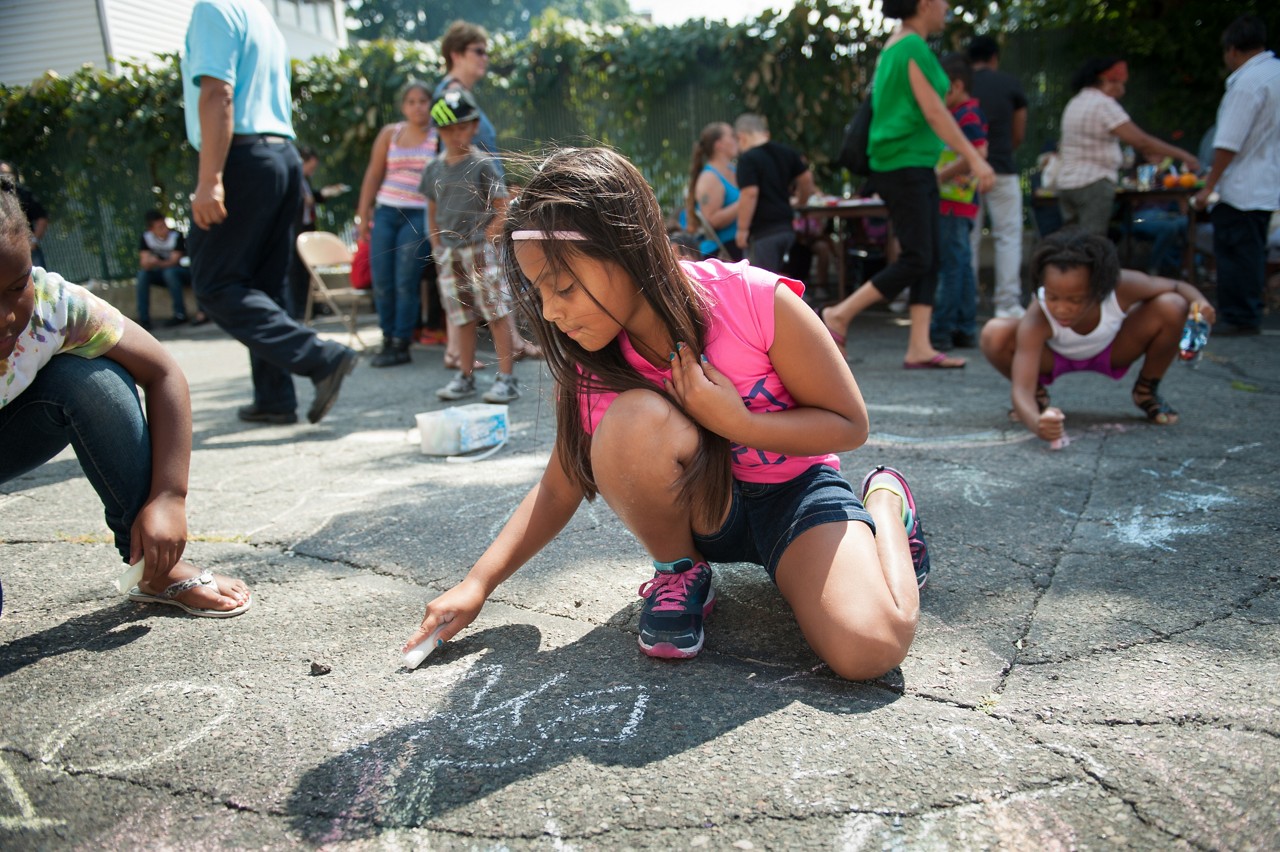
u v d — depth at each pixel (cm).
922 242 460
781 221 573
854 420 172
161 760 148
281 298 397
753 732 148
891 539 175
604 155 152
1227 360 458
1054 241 317
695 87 822
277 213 378
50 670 180
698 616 179
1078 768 136
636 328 162
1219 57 779
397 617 200
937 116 435
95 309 185
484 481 303
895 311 737
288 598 212
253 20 360
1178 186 641
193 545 250
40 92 904
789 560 169
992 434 336
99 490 191
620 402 163
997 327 357
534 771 141
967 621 186
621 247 147
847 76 784
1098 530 234
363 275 657
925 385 438
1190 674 161
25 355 175
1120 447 310
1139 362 475
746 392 172
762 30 782
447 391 446
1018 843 121
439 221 450
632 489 164
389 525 260
